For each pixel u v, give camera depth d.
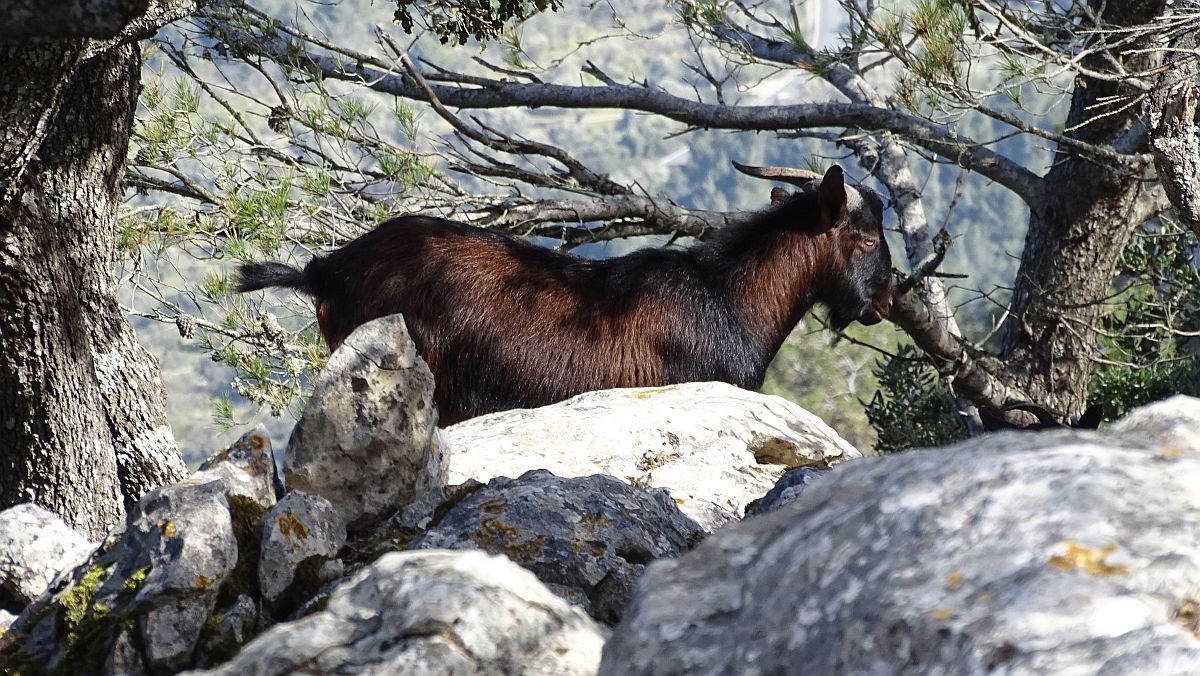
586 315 26.42
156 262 34.44
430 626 7.74
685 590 7.43
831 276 28.92
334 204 37.03
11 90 15.17
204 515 10.22
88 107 20.08
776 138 44.69
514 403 26.03
